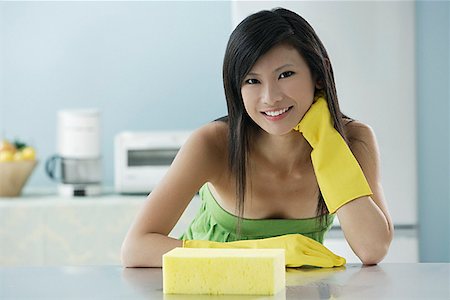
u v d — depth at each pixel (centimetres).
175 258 133
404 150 385
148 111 454
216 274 133
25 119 458
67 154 416
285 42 172
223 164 199
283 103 173
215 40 450
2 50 456
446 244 423
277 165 196
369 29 381
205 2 450
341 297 127
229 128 190
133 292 136
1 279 150
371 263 176
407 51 382
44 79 457
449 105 418
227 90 182
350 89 382
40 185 461
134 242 183
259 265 131
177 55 452
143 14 453
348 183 180
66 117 415
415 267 158
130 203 391
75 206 391
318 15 379
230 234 209
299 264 163
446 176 421
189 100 453
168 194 192
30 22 456
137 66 454
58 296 133
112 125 455
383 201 195
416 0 418
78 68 456
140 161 411
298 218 203
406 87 382
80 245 392
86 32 455
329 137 182
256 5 378
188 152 196
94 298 131
